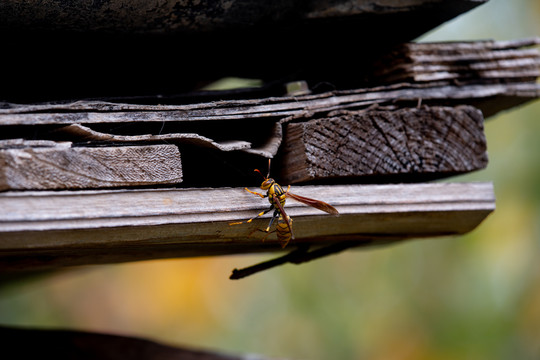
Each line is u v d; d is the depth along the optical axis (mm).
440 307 1293
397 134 657
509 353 1240
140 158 612
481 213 671
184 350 734
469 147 669
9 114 605
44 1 622
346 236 670
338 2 655
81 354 711
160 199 615
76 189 604
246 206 629
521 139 1268
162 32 653
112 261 672
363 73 685
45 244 602
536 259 1263
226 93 656
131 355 720
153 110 622
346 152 647
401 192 656
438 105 676
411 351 1274
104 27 642
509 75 686
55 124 610
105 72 682
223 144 634
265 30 665
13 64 663
